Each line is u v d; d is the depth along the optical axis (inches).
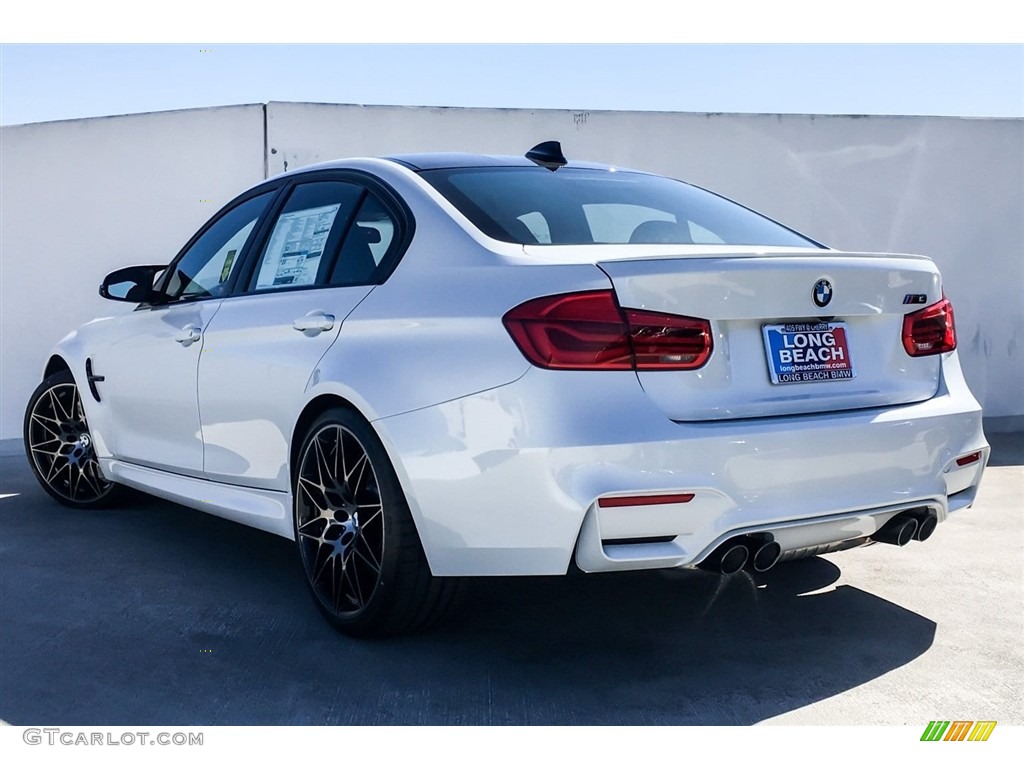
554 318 87.7
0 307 262.8
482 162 120.6
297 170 134.1
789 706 90.1
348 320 106.0
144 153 262.4
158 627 113.3
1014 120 283.9
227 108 261.4
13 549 148.6
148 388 146.1
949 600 121.2
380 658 102.5
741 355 92.0
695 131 276.2
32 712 91.0
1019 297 287.7
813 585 127.3
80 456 173.3
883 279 100.2
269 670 99.7
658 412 87.0
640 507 85.6
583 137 272.7
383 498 98.5
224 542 152.8
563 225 105.3
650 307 88.1
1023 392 290.5
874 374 99.9
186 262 148.9
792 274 93.7
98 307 264.4
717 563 90.1
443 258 100.7
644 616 114.6
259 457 120.6
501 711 89.3
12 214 261.7
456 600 103.4
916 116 281.1
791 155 279.7
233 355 124.0
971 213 285.6
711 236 112.8
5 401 264.5
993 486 199.3
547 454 85.7
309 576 112.7
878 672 98.1
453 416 91.7
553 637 108.0
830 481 92.4
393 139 266.1
